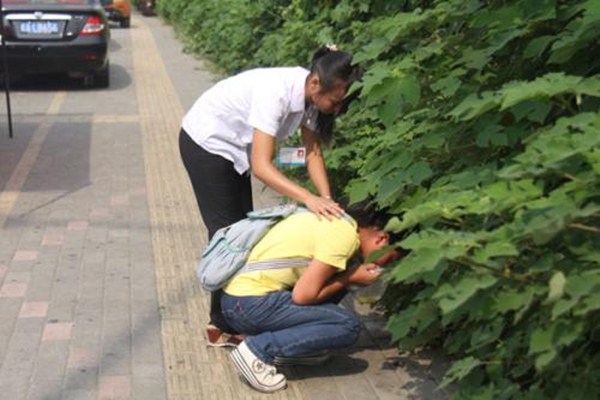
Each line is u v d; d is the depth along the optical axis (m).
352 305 5.79
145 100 14.22
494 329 3.53
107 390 4.67
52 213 7.76
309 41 8.23
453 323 4.07
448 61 4.37
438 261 3.01
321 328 4.63
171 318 5.59
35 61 14.51
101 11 14.83
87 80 15.48
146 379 4.80
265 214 4.75
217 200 5.04
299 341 4.63
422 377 4.84
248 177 5.19
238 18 13.34
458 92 4.21
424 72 4.37
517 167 3.03
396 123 4.55
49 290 5.98
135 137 11.17
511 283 3.11
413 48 4.62
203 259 4.80
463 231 3.36
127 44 23.52
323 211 4.57
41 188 8.58
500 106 3.53
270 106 4.65
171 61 19.66
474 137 4.09
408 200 4.12
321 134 5.04
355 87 4.23
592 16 3.51
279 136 4.89
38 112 12.88
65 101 13.91
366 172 4.60
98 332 5.36
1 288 5.99
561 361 3.21
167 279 6.25
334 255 4.46
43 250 6.79
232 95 4.93
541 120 3.57
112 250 6.84
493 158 4.09
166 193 8.53
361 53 4.49
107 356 5.05
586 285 2.80
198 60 19.69
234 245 4.70
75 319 5.53
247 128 4.95
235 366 4.79
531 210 2.94
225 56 15.70
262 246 4.67
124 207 8.02
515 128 3.86
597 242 3.00
